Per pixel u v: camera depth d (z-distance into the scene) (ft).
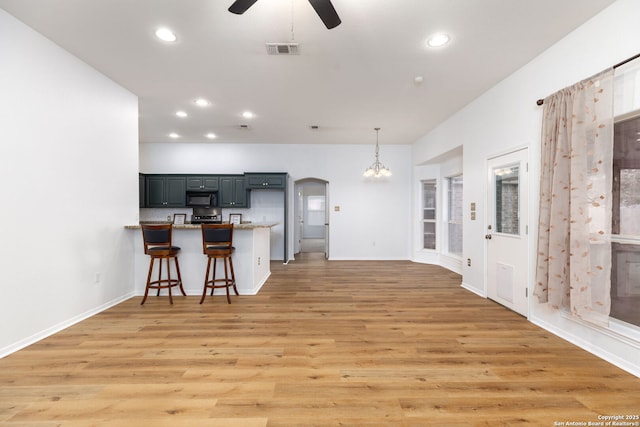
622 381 6.37
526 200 10.05
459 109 14.55
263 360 7.29
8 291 7.57
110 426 5.03
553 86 8.86
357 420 5.22
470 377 6.55
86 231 10.12
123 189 12.05
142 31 8.29
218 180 21.43
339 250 22.70
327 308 11.25
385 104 13.84
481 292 12.92
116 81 11.47
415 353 7.66
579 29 7.95
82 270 9.96
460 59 9.77
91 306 10.37
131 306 11.43
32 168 8.19
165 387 6.14
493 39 8.60
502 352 7.72
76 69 9.64
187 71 10.66
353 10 7.36
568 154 8.05
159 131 18.80
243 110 14.70
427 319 10.09
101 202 10.82
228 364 7.09
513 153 10.69
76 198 9.68
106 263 11.12
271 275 17.15
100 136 10.77
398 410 5.47
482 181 12.68
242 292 13.20
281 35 8.46
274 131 18.72
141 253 12.91
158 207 21.27
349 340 8.43
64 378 6.44
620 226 7.34
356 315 10.49
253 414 5.36
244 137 20.33
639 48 6.51
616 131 7.39
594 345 7.61
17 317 7.79
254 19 7.75
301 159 22.50
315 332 8.99
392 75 10.90
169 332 8.96
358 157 22.57
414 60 9.84
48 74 8.64
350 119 16.10
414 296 12.85
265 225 14.05
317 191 37.93
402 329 9.22
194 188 21.35
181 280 12.87
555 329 8.87
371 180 22.59
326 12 5.99
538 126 9.51
